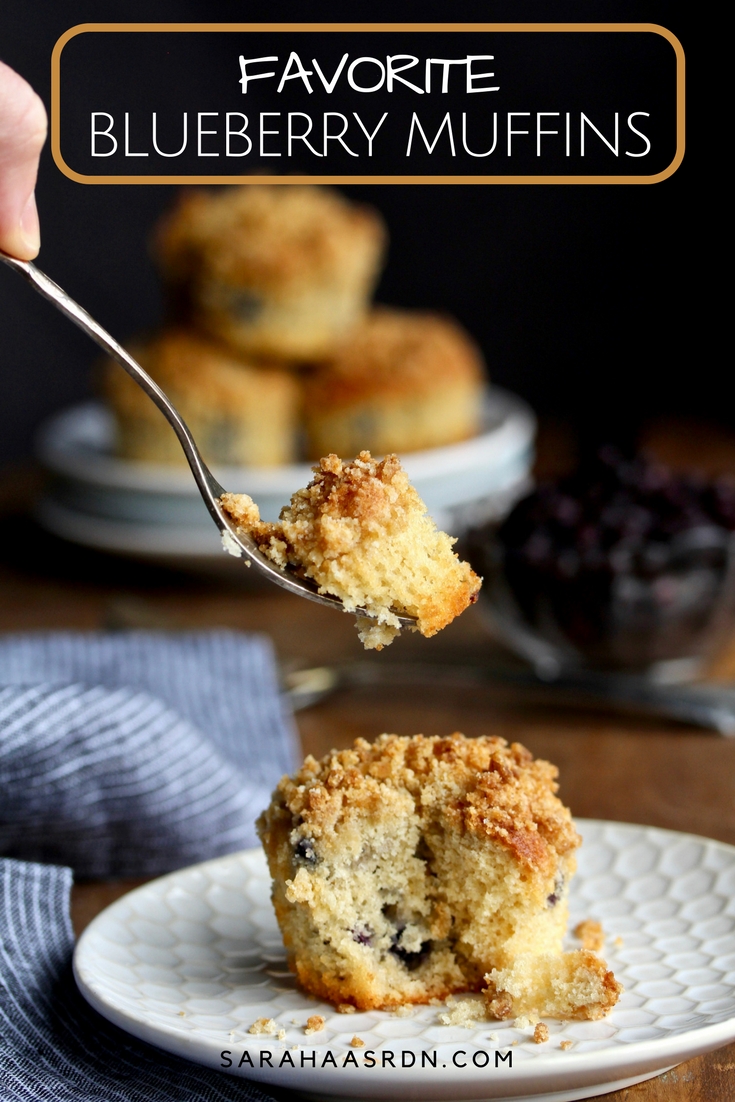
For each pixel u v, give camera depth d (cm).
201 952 57
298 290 96
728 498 75
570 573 74
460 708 76
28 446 151
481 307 148
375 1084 51
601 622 75
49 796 61
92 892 63
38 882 59
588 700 76
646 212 141
